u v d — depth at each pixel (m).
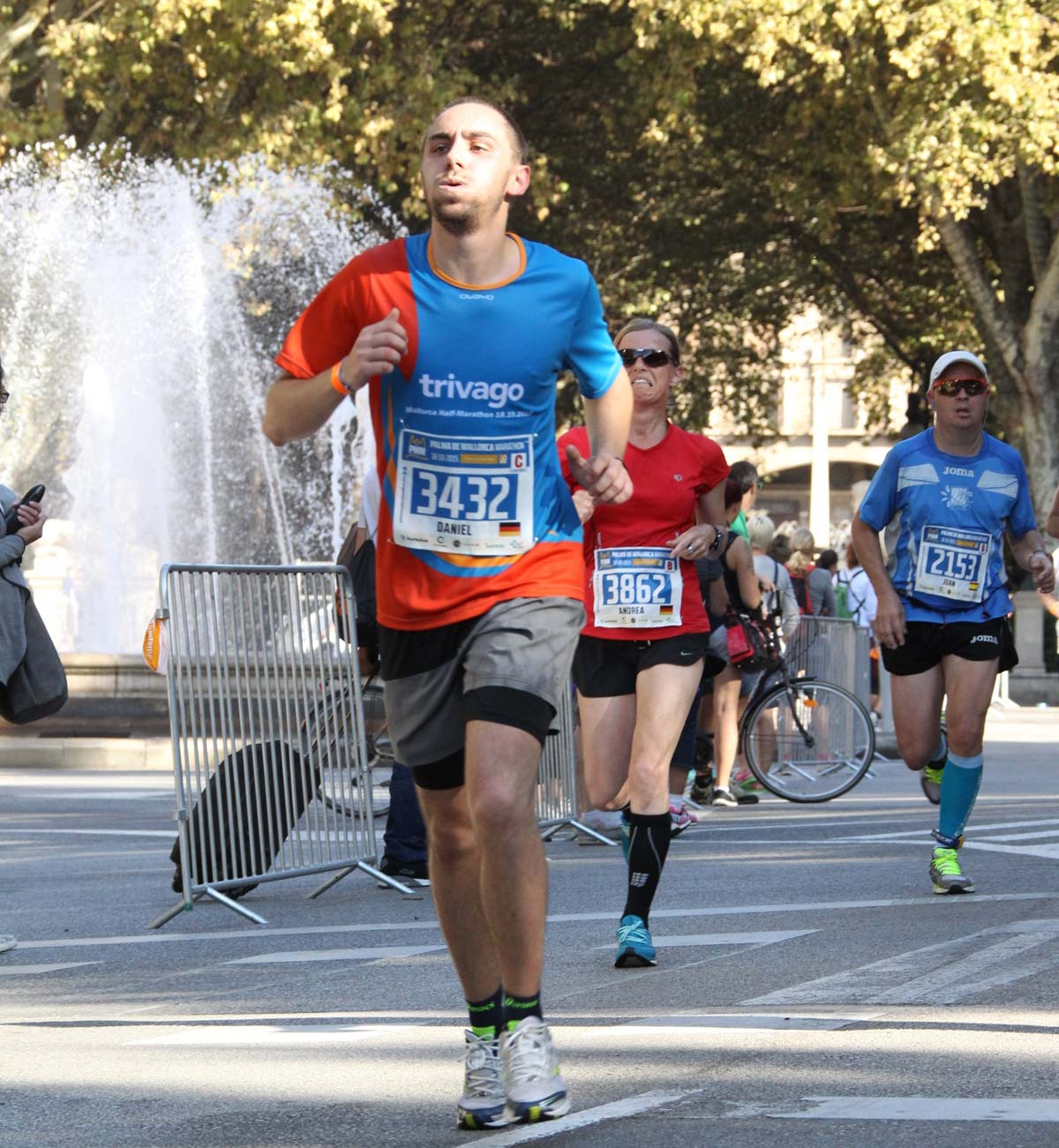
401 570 6.22
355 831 13.06
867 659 27.02
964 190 41.59
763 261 56.59
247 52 40.59
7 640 10.33
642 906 9.25
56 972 9.69
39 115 42.53
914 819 17.36
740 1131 5.90
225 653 12.04
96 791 21.47
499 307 6.15
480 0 46.34
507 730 5.99
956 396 11.62
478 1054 6.22
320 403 6.02
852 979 8.62
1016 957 9.10
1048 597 11.92
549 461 6.32
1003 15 39.59
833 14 39.69
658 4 40.59
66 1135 6.11
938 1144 5.71
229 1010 8.40
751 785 20.56
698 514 10.13
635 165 51.62
